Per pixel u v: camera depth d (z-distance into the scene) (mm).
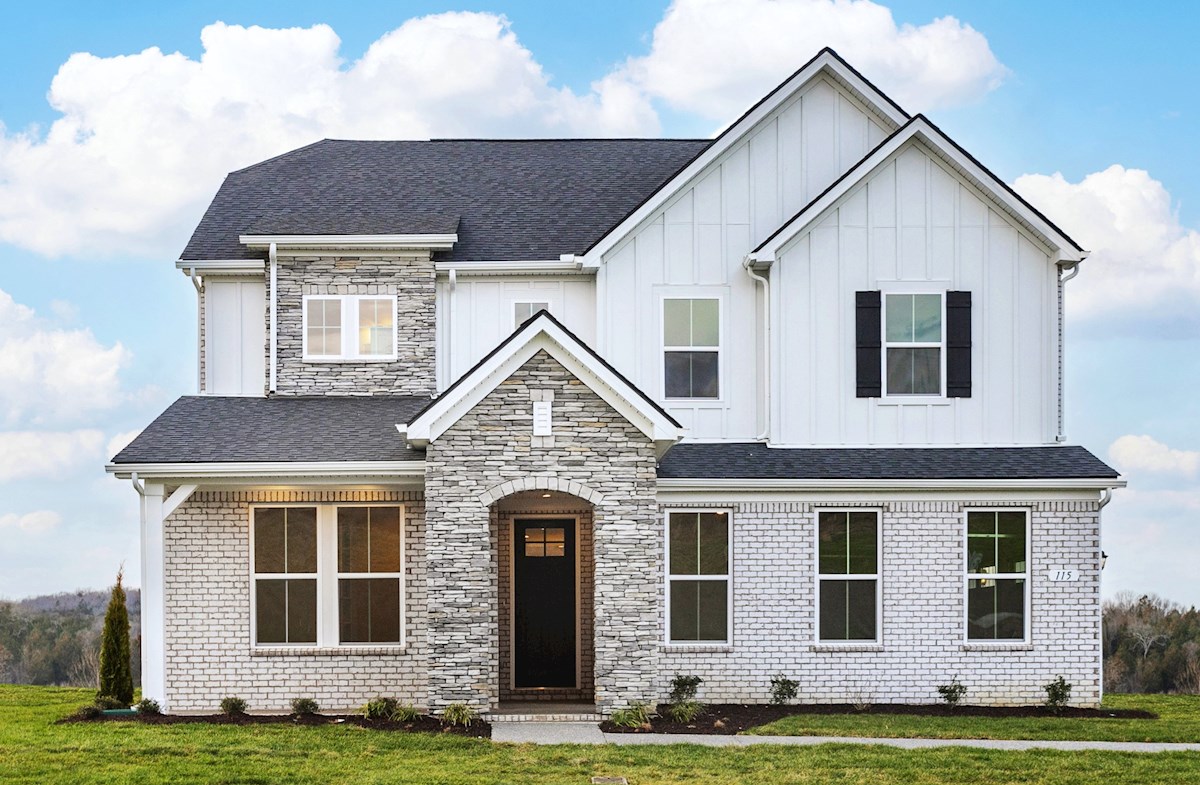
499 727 17391
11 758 14781
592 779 14156
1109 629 37094
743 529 19766
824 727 17531
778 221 21172
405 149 26109
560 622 19922
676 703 18750
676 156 25844
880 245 20578
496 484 17875
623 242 21031
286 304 21734
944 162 20609
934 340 20562
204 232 22766
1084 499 19844
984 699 19609
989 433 20531
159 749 15305
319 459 18406
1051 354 20609
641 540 17922
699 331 20969
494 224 23125
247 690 18906
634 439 18000
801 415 20453
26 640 35438
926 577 19750
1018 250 20672
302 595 19156
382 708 17969
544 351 18000
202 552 19016
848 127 21359
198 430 19547
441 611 17766
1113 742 16797
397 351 21781
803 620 19672
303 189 24234
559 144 26375
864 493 19750
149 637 18516
